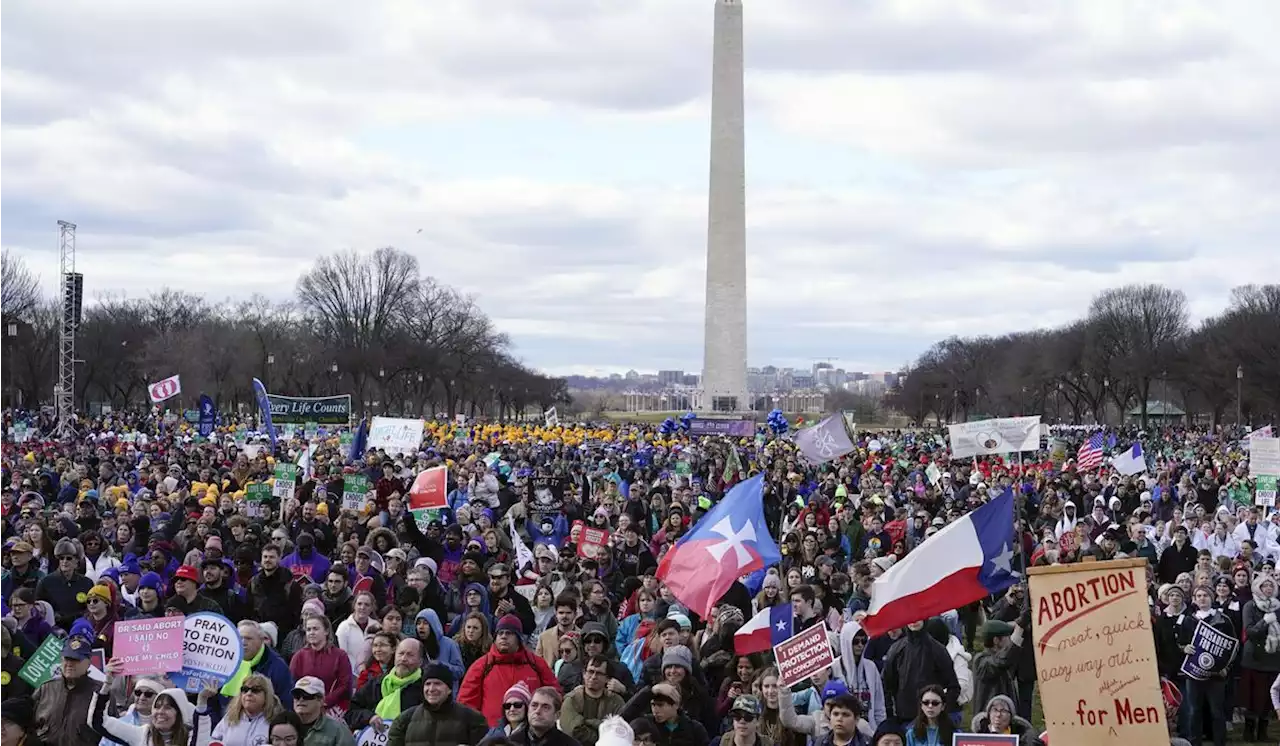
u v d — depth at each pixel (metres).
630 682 18.59
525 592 25.38
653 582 22.91
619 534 30.02
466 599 21.58
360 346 175.25
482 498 39.34
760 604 22.28
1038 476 52.81
